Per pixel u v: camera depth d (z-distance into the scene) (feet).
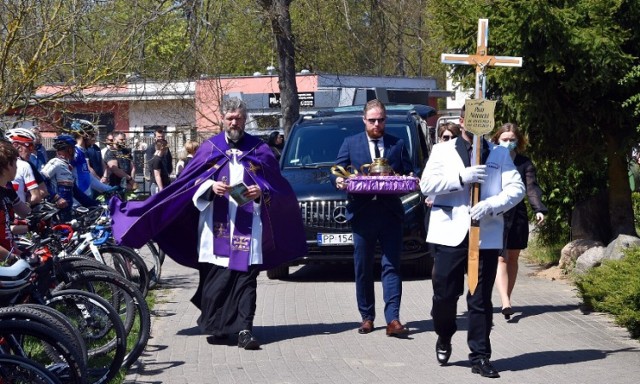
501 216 23.88
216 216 28.17
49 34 37.24
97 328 23.04
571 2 34.53
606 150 37.83
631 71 34.60
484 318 24.04
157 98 61.82
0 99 36.52
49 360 20.02
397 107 51.78
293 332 29.91
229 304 27.99
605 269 32.12
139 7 49.44
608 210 40.47
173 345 28.19
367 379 24.11
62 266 24.21
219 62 64.59
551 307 33.22
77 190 34.76
